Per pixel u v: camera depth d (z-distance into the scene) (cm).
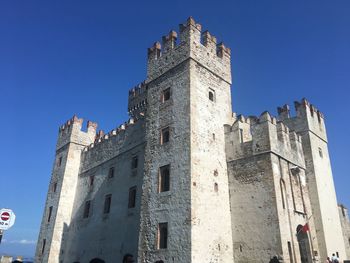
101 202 3472
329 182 3192
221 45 3188
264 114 2602
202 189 2344
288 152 2752
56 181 4225
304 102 3294
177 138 2530
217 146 2669
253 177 2486
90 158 4081
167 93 2848
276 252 2181
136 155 3188
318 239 2781
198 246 2131
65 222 3903
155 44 3186
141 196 2666
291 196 2564
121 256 2836
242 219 2433
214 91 2866
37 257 3859
